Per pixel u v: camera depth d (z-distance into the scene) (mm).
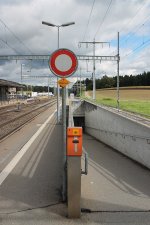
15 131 25031
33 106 76812
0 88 105688
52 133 23734
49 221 6812
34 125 30469
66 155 7773
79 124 31359
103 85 183000
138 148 13055
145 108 39500
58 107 32750
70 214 6992
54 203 7934
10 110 60062
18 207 7656
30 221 6805
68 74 8023
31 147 16953
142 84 171625
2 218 6969
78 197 6988
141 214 7242
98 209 7555
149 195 8664
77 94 113562
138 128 13031
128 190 9125
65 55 7996
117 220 6883
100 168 11977
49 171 11406
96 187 9406
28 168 11875
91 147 17938
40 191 8961
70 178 7000
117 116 16531
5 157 14094
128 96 93438
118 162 13250
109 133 18422
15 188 9266
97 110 22625
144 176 10773
